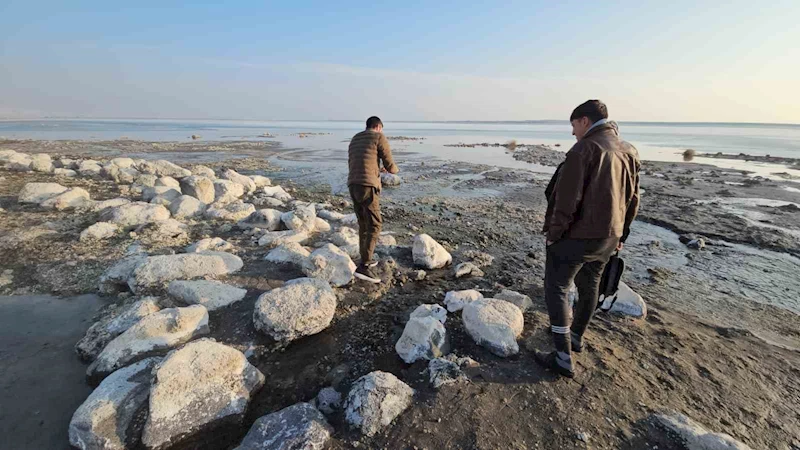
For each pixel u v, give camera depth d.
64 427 2.64
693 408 2.71
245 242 6.08
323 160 19.83
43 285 4.51
